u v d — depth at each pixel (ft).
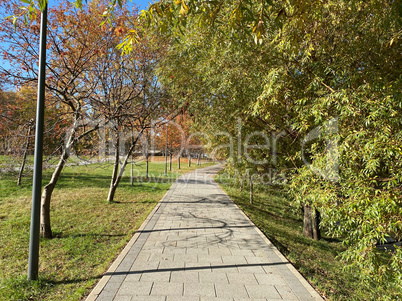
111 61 23.29
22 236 18.66
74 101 22.17
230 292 11.31
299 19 11.22
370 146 11.08
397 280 11.03
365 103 12.23
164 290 11.33
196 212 27.66
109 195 31.68
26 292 11.34
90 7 22.54
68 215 24.79
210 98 27.02
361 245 11.94
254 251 16.55
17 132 20.12
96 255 15.76
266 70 18.98
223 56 20.36
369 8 14.29
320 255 22.54
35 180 12.66
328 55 17.06
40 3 8.68
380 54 15.21
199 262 14.52
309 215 28.86
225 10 14.79
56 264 14.35
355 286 15.84
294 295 11.24
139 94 26.76
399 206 10.86
